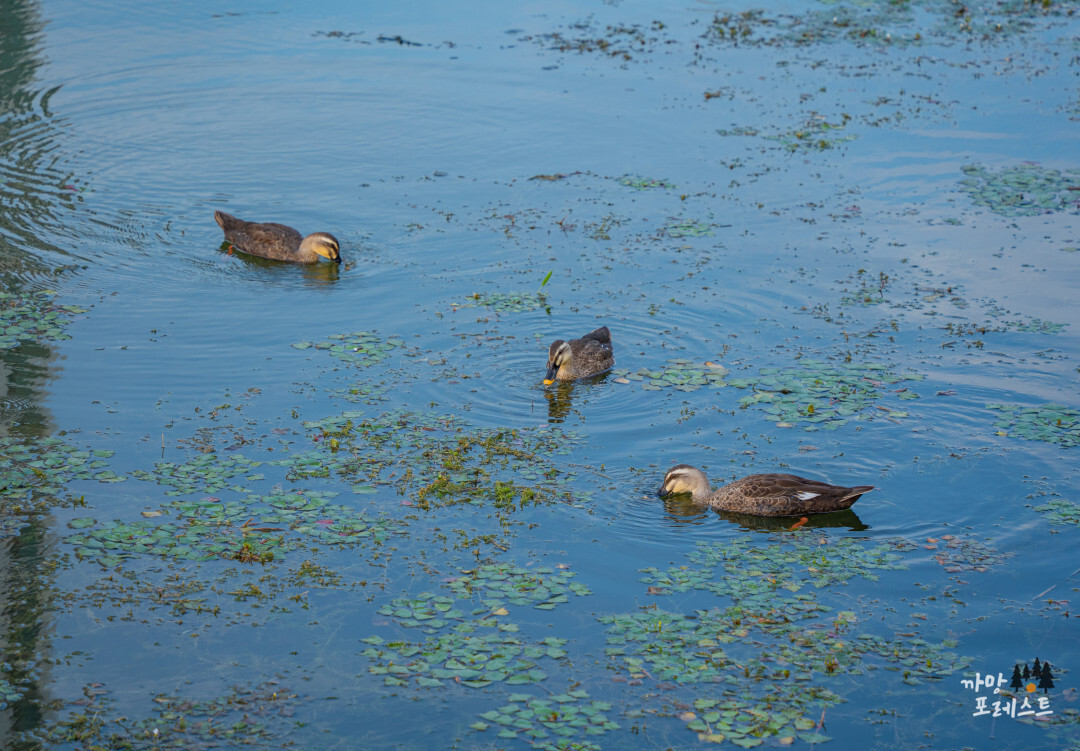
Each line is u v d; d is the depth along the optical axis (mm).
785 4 44344
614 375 19109
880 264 23562
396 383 18438
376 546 13750
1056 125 31594
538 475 15695
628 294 22156
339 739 10445
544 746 10375
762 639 12156
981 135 30969
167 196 26531
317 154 29328
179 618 12219
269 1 42094
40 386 17719
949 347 19875
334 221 25625
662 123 31812
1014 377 18734
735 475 15836
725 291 22281
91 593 12562
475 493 15141
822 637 12188
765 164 29188
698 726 10711
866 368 19094
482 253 24047
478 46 37875
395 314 21188
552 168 28781
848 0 45125
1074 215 26062
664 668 11625
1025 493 15328
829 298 21984
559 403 18062
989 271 23156
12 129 29547
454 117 32062
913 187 27766
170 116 31344
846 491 14859
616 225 25500
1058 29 41094
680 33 40062
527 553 13789
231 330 20250
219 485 14984
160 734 10422
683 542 14289
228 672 11383
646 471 16000
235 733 10477
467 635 12102
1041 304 21578
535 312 21312
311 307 21406
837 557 13906
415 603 12633
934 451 16453
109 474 15133
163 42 37188
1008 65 36906
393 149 29875
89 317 20469
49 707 10750
